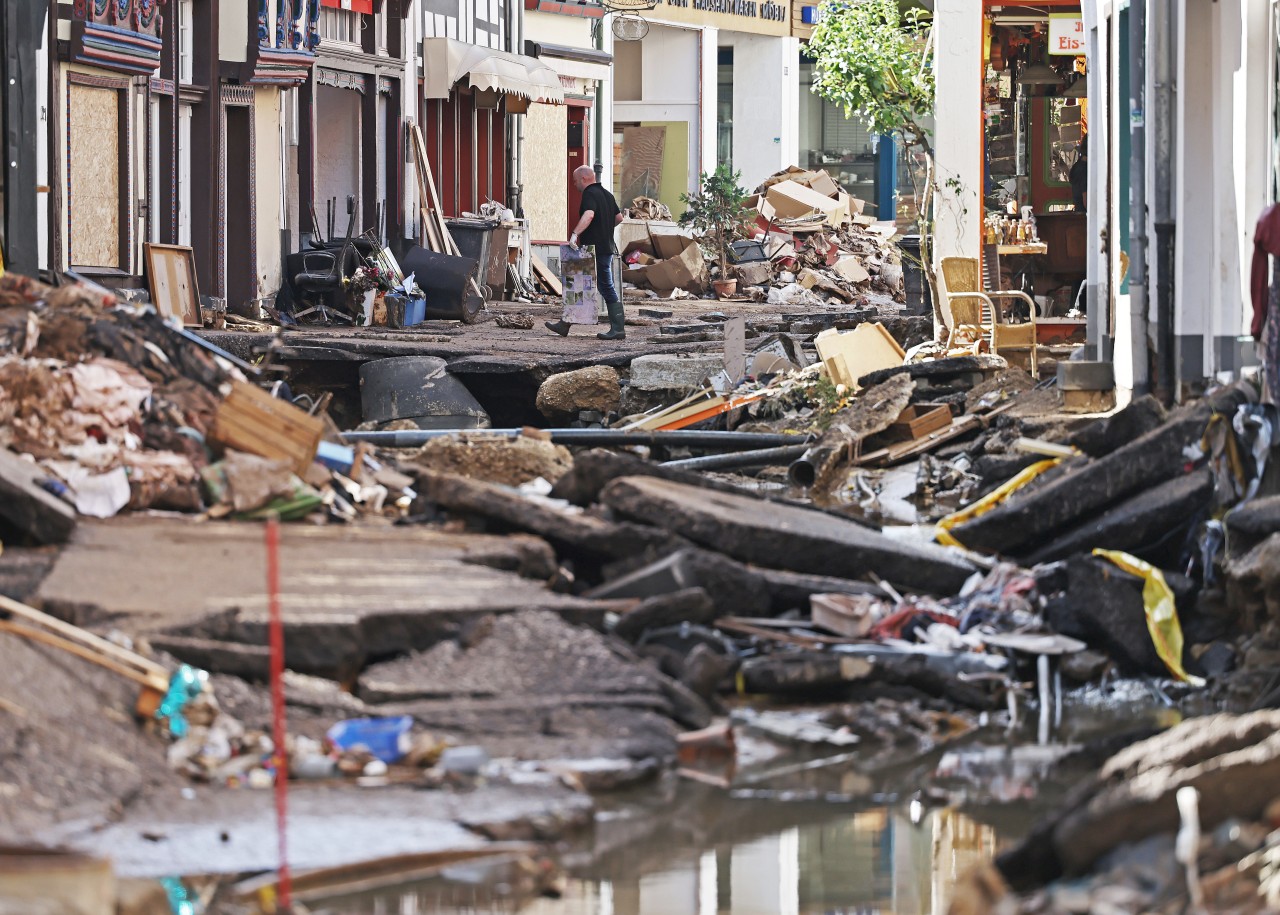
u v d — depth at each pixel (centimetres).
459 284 7350
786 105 15825
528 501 2552
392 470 3009
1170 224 3500
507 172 10894
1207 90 3422
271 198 7150
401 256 8931
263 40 6831
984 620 2459
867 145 16912
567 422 5047
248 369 3269
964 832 1733
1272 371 2786
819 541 2520
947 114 6031
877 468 4075
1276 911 1253
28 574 2167
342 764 1761
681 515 2514
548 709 1925
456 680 1975
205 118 6694
